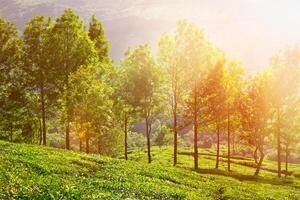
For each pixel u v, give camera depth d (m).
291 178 81.06
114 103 78.50
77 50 77.56
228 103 74.50
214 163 106.12
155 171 47.53
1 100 82.56
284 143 83.56
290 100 76.81
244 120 77.94
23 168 29.19
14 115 86.44
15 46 80.88
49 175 29.06
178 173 51.91
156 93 75.62
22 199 18.12
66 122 72.00
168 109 76.25
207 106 71.62
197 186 45.50
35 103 83.75
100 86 72.06
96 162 45.53
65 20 78.50
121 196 25.98
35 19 80.75
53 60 78.00
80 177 32.03
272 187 62.00
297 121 77.94
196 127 72.25
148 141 77.50
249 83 78.62
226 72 74.00
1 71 81.31
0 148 38.44
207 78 70.31
